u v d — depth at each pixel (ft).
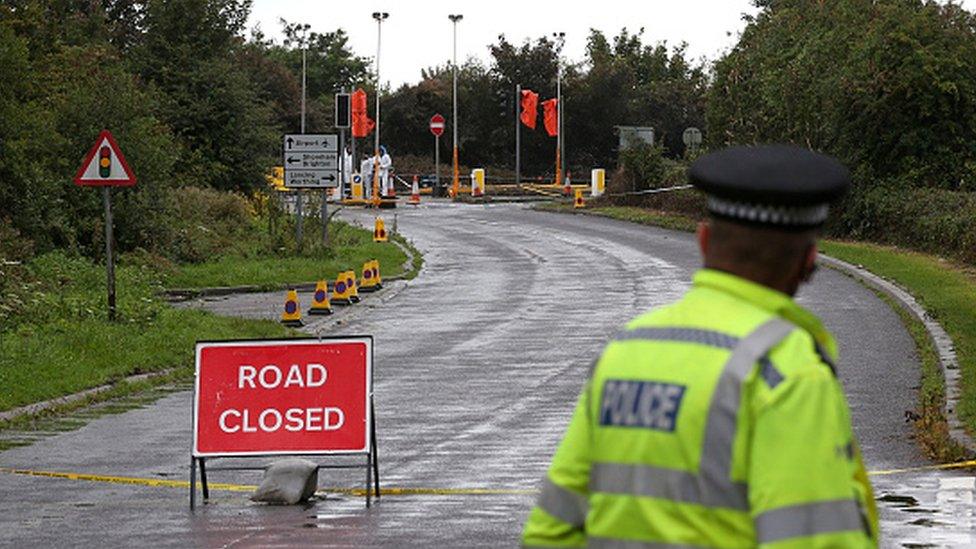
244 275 220.84
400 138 571.69
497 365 132.67
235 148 326.65
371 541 63.82
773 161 22.68
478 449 89.97
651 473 21.91
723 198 22.77
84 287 182.19
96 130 221.66
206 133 324.19
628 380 22.56
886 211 239.50
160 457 89.97
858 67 257.14
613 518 22.22
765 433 21.27
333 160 246.47
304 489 73.92
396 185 517.55
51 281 180.34
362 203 421.18
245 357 74.69
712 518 21.57
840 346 134.31
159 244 228.84
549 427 98.17
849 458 22.06
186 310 167.53
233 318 165.78
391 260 252.62
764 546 20.95
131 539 64.85
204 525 68.18
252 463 86.99
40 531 66.95
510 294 199.93
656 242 270.87
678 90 556.92
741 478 21.49
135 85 263.29
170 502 74.74
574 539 23.65
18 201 199.31
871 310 159.53
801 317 22.76
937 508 68.54
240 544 63.46
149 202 226.17
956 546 60.44
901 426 94.17
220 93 326.03
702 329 22.48
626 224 316.19
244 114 329.72
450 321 171.63
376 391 117.70
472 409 107.04
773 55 303.89
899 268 193.88
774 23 318.04
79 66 249.55
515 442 92.32
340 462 85.92
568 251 261.24
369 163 442.50
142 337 141.69
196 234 244.01
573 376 124.26
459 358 138.51
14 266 174.19
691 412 21.76
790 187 22.25
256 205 306.55
